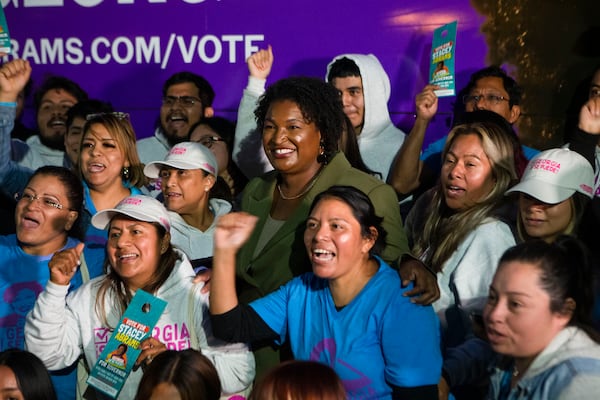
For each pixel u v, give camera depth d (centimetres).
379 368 251
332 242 253
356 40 486
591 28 462
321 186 297
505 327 216
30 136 525
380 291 255
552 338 214
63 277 283
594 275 221
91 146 364
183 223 363
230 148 444
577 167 285
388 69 485
